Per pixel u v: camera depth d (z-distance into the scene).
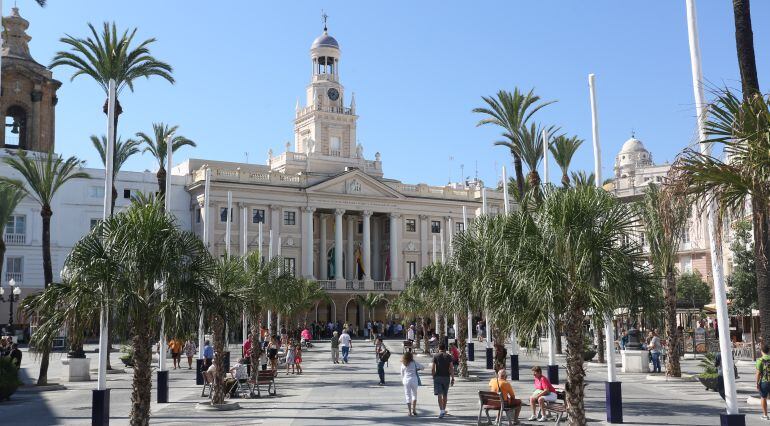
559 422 17.55
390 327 80.12
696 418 18.23
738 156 9.84
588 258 14.63
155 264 14.98
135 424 15.01
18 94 66.75
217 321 18.38
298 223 82.00
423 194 90.12
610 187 75.06
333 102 90.69
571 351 14.98
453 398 23.80
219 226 76.81
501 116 37.75
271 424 18.08
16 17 68.94
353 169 84.44
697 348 42.69
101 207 71.12
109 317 14.96
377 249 89.75
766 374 17.86
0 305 64.19
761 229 10.17
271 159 89.06
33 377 34.66
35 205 67.44
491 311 18.23
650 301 20.67
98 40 35.69
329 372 36.19
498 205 93.88
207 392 26.17
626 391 25.09
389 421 18.62
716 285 12.93
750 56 16.34
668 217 10.34
